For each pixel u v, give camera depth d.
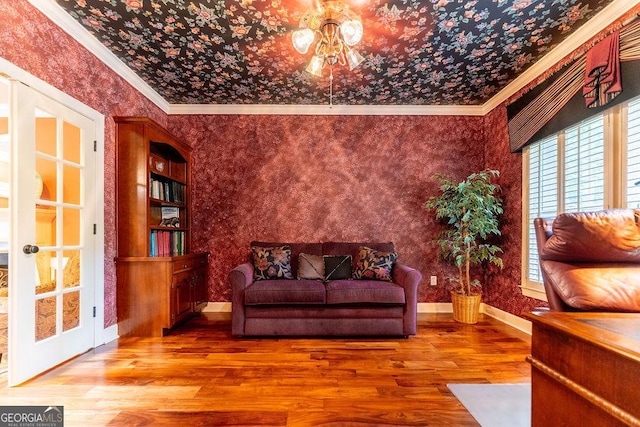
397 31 2.41
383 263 3.40
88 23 2.37
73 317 2.51
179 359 2.48
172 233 3.58
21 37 2.02
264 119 3.99
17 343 2.01
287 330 3.01
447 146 4.01
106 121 2.86
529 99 3.03
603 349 0.87
